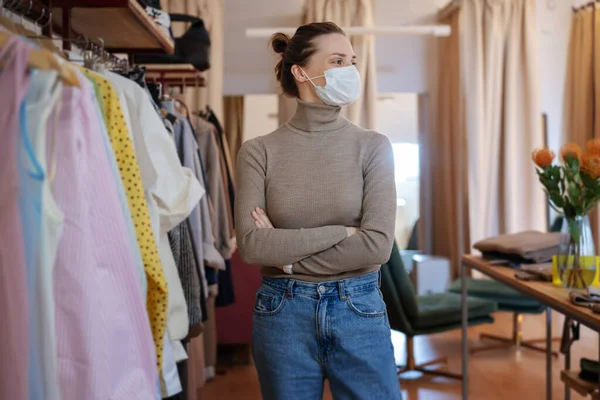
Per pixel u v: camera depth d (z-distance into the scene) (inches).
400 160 223.8
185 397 74.0
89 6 60.7
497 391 116.4
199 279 80.4
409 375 126.6
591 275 72.8
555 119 201.6
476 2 188.4
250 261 53.1
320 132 55.8
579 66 189.9
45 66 31.4
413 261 198.7
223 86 200.7
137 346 39.4
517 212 192.5
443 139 202.8
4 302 31.4
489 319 122.9
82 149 36.6
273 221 55.1
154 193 54.8
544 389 117.2
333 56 55.3
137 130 52.1
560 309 67.0
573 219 73.8
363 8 191.2
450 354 142.8
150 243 47.4
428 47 203.0
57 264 34.7
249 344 141.9
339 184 53.7
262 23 199.5
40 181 31.7
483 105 190.5
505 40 191.6
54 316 33.2
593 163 70.4
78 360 34.6
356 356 51.6
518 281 81.2
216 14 181.5
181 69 115.8
